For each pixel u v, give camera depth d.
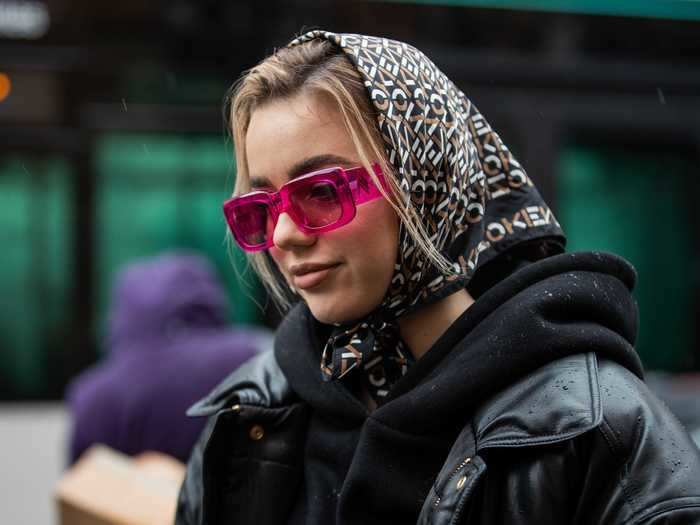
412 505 1.33
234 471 1.54
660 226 5.89
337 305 1.37
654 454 1.19
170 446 3.06
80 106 5.46
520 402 1.26
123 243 5.52
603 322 1.37
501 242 1.50
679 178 5.89
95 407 3.13
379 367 1.48
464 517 1.24
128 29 5.50
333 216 1.33
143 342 3.17
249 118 1.48
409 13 5.61
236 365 3.14
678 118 5.84
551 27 5.73
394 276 1.39
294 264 1.38
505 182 1.53
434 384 1.33
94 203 5.48
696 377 5.80
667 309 5.89
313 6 5.57
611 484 1.19
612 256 1.44
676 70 5.85
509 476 1.24
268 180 1.40
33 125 5.42
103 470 2.42
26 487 5.39
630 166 5.84
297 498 1.51
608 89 5.77
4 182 5.43
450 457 1.27
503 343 1.30
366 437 1.36
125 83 5.50
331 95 1.35
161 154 5.54
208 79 5.55
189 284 3.28
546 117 5.68
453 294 1.49
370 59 1.38
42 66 5.43
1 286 5.45
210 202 5.59
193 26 5.53
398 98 1.37
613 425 1.21
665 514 1.15
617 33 5.79
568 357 1.29
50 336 5.50
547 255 1.55
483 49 5.66
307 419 1.54
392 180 1.35
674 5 5.86
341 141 1.36
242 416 1.53
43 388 5.48
